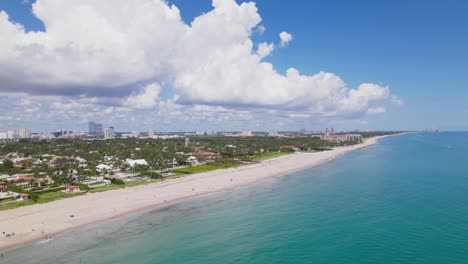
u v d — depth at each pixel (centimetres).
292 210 10094
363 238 7544
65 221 9406
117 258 6931
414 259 6425
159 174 16712
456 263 6216
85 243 7775
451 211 9306
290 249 7125
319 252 6912
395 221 8600
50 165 19238
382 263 6316
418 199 10756
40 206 10938
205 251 7206
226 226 8819
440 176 15212
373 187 13012
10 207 10706
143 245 7619
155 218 9738
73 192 12888
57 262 6769
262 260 6662
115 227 8925
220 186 14562
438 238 7375
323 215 9400
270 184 14912
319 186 13850
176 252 7194
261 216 9594
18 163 19588
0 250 7388
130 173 17688
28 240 7956
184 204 11394
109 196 12512
